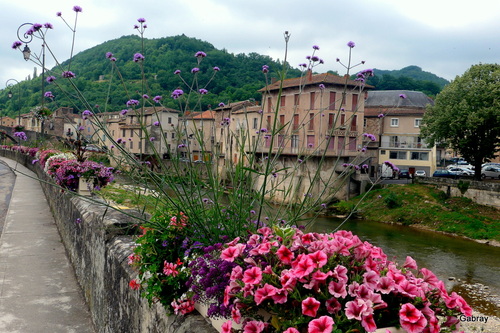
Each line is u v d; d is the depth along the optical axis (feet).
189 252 8.98
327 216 117.08
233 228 9.50
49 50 10.71
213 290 6.79
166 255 9.56
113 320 12.55
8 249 24.97
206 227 9.75
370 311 5.25
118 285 12.10
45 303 16.93
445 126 133.90
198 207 9.86
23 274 20.42
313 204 9.79
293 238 6.82
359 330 5.32
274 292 5.66
